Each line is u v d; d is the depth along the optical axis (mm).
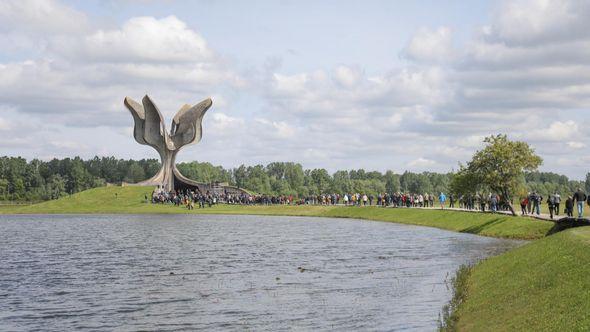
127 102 136000
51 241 63344
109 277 38125
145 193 135250
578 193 50938
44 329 25125
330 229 75938
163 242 60562
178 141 140375
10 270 41781
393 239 60656
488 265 34062
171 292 32656
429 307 27641
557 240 30891
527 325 20297
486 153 68688
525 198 67938
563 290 21906
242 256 48375
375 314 26594
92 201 133375
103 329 25000
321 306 28500
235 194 141750
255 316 26750
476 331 21984
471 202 85625
